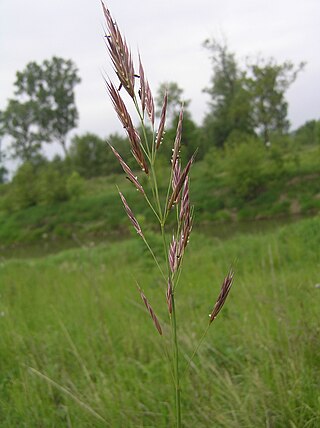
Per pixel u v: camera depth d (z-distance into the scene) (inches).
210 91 1888.5
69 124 2551.7
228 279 65.9
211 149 1462.8
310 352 139.5
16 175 1679.4
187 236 63.1
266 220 1069.1
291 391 119.1
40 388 143.9
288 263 345.4
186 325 177.2
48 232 1453.0
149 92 59.5
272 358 132.1
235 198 1189.7
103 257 537.3
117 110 59.4
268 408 114.1
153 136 60.7
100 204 1464.1
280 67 1482.5
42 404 134.6
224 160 1355.8
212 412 113.4
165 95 60.8
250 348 151.3
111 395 132.3
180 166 62.2
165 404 127.0
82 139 2094.0
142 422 121.0
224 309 192.4
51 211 1539.1
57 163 2308.1
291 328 151.2
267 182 1181.7
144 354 168.6
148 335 183.0
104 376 147.3
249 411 113.8
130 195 1390.3
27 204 1627.7
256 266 342.3
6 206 1654.8
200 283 293.4
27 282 356.5
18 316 232.7
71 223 1441.9
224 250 430.3
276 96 1489.9
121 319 209.6
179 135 61.7
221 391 124.4
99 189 1689.2
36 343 185.5
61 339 186.4
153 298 256.7
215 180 1293.1
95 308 231.6
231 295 229.5
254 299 207.2
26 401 134.0
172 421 117.3
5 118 2522.1
